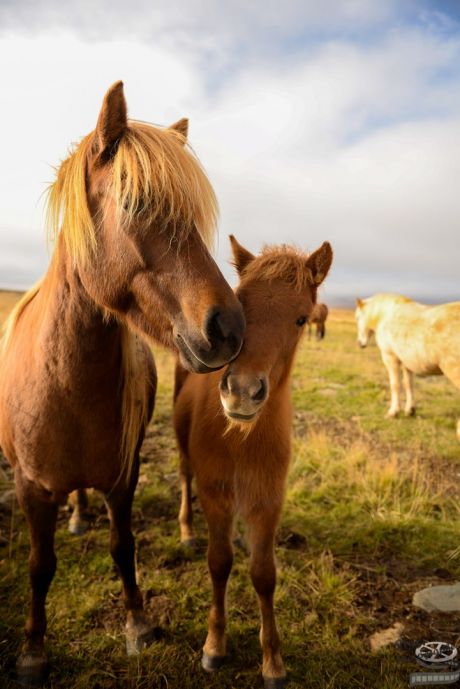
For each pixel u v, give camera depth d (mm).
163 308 1569
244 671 2357
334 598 2867
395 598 2926
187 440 2918
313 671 2340
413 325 6328
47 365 1979
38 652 2320
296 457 5043
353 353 14391
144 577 3047
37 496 2213
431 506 4047
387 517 3791
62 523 3660
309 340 17750
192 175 1592
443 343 5875
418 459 5203
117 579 3018
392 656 2436
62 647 2465
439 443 5691
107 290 1682
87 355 1921
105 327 1906
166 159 1528
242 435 2248
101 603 2799
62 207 1735
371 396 8273
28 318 2320
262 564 2309
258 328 2035
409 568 3238
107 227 1608
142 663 2350
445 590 2959
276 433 2293
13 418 2148
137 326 1717
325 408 7387
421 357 6227
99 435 2088
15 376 2176
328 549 3404
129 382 2184
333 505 4062
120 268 1610
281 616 2727
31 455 2084
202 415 2471
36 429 2029
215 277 1539
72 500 3822
